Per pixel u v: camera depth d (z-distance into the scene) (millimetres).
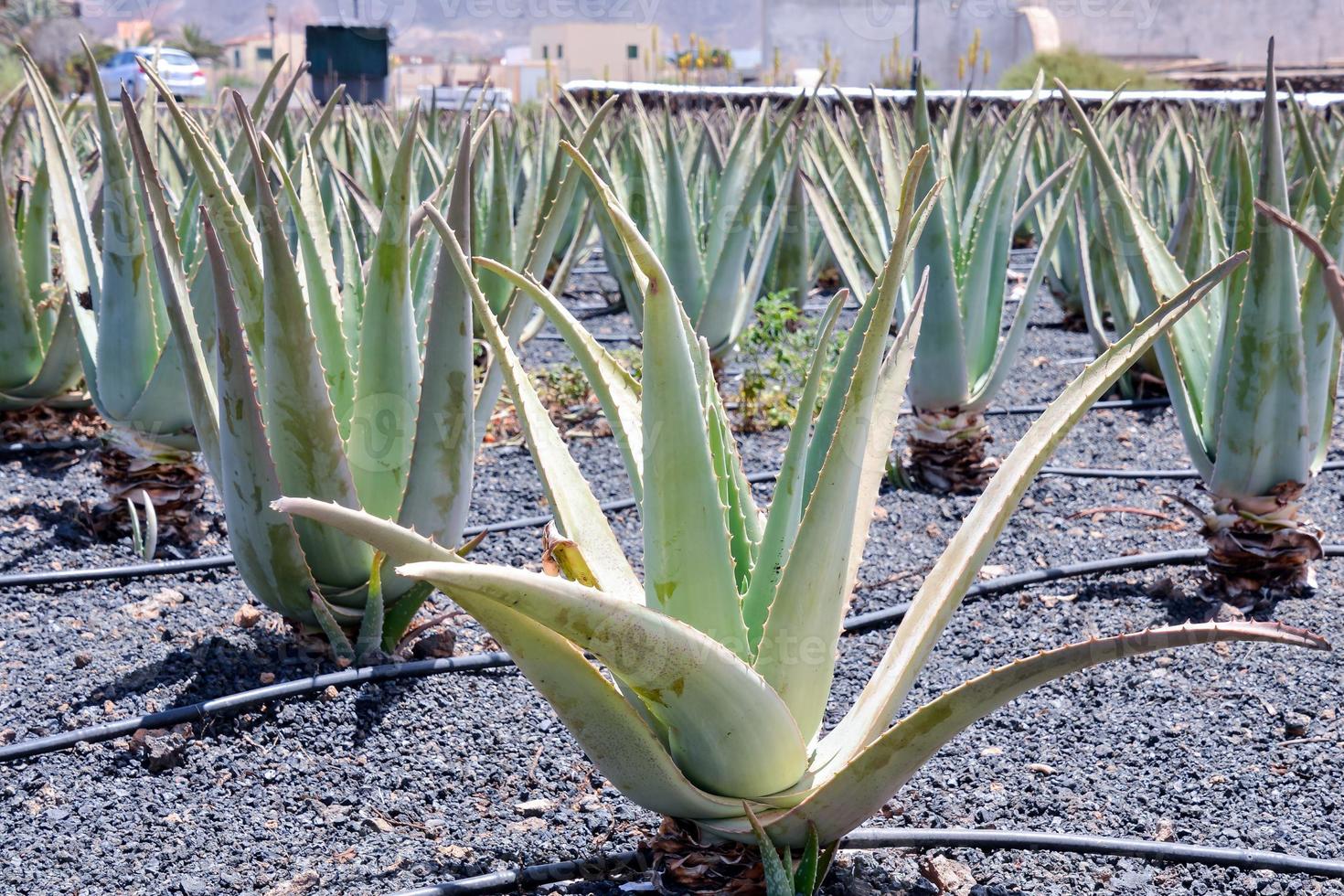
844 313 7160
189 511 3697
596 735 1622
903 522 3918
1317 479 4270
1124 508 3609
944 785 2307
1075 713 2609
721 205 5117
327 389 2520
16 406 4445
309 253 2697
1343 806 2205
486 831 2156
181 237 3562
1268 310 2875
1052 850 2070
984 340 4184
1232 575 3178
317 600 2621
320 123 2797
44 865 2041
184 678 2721
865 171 5449
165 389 3406
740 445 4762
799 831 1717
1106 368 1752
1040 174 8047
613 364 1890
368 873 2012
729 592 1684
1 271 4180
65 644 2938
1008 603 3254
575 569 1730
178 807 2236
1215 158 6445
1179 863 2041
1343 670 2742
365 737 2492
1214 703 2625
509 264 4812
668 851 1843
